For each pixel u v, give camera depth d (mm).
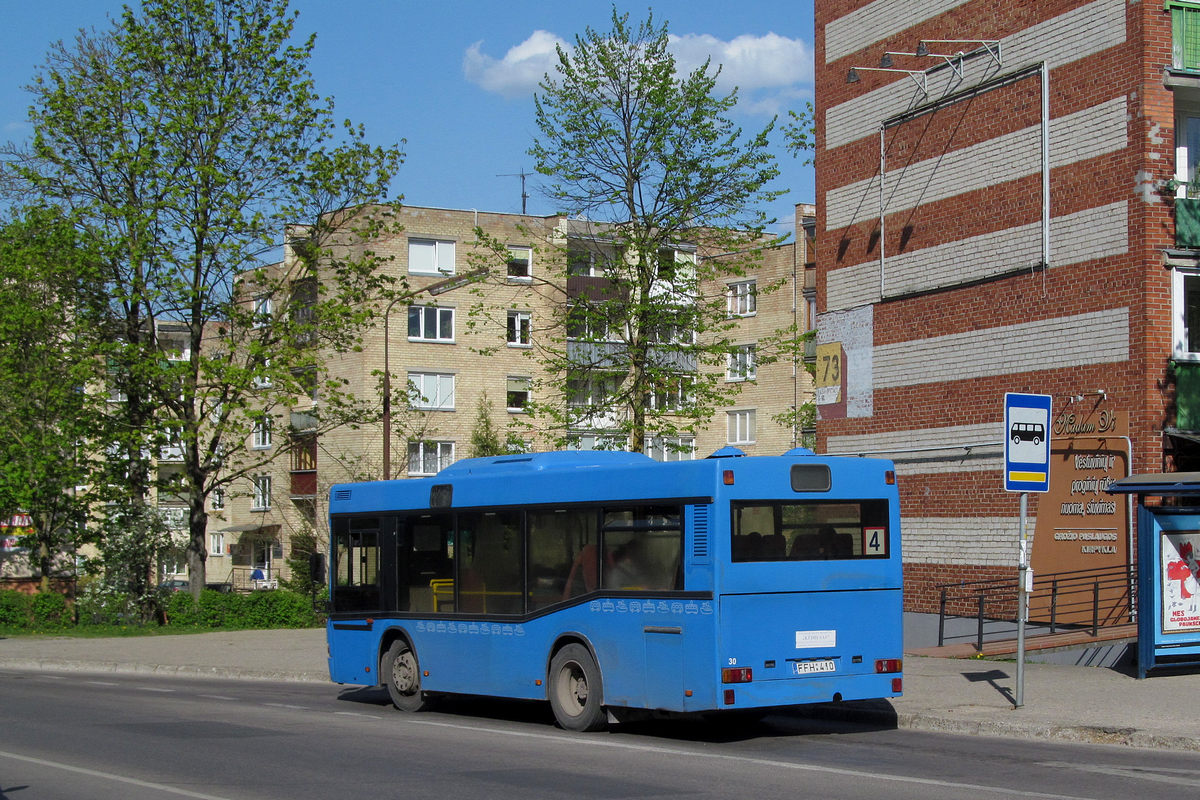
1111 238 21859
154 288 33562
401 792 9906
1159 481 16750
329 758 11945
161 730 14375
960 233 25234
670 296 32812
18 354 36062
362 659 17891
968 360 24938
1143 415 21031
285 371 34312
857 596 13719
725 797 9539
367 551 17969
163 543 37094
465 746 12891
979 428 24641
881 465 14086
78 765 11523
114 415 35844
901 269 26703
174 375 33875
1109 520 21516
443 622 16438
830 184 28797
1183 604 16797
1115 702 14578
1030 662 19422
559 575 14781
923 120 26250
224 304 35000
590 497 14461
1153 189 21297
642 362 33188
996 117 24469
